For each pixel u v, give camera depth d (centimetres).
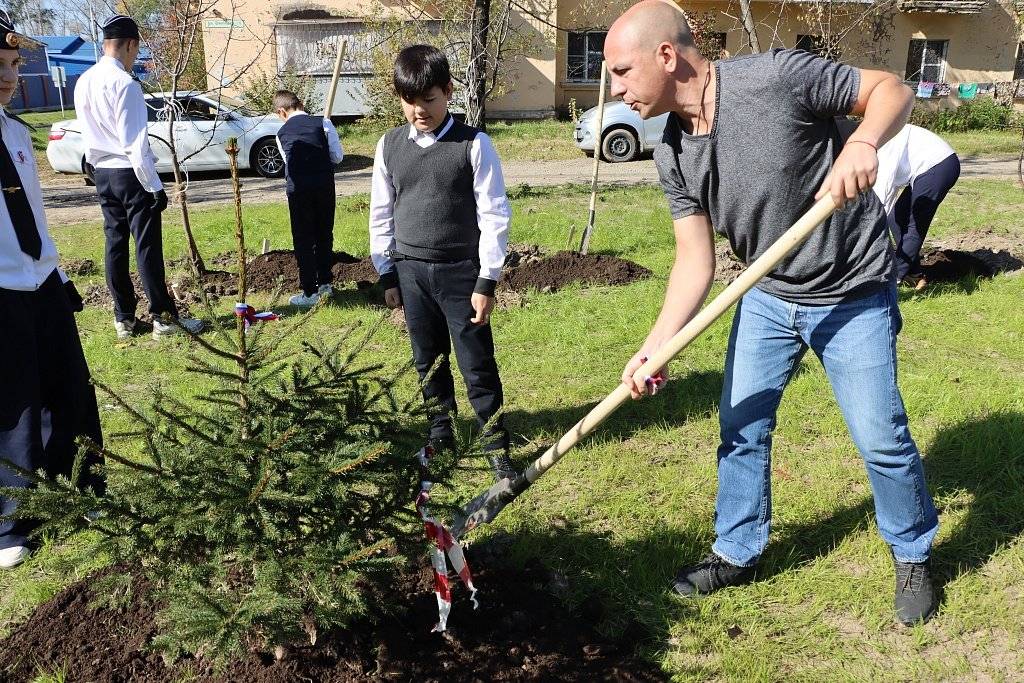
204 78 1659
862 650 294
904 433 286
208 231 1098
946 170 671
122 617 286
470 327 398
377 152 399
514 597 309
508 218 386
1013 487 386
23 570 344
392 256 409
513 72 2230
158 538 242
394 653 271
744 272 254
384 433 267
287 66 1897
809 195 265
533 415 490
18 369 346
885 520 303
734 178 267
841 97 249
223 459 241
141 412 285
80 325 691
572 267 788
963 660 285
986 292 698
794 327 291
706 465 420
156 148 1602
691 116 268
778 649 293
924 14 2355
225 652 222
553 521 373
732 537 320
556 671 275
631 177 1561
